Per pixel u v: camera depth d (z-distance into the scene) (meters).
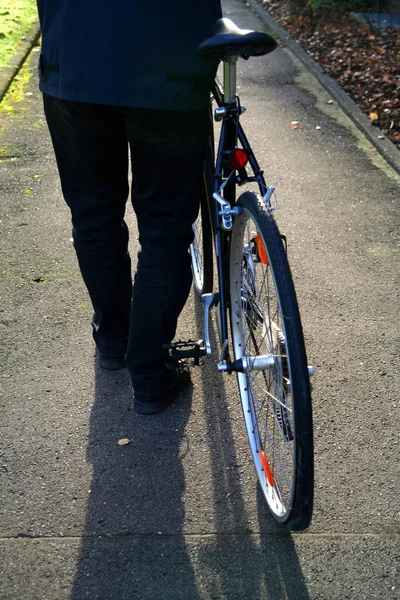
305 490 1.97
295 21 10.56
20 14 9.91
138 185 2.39
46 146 5.65
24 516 2.37
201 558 2.21
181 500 2.43
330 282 3.77
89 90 2.14
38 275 3.82
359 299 3.61
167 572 2.17
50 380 3.03
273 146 5.78
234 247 2.48
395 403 2.88
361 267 3.93
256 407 2.51
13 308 3.53
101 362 3.08
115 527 2.32
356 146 5.81
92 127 2.31
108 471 2.56
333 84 7.35
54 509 2.39
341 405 2.87
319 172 5.28
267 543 2.26
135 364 2.73
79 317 3.46
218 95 2.53
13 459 2.60
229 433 2.74
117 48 2.11
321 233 4.33
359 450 2.64
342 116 6.54
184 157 2.28
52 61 2.24
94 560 2.21
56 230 4.33
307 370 1.89
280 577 2.15
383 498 2.43
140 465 2.59
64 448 2.66
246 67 8.20
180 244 2.46
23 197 4.80
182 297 2.57
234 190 2.50
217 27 2.07
